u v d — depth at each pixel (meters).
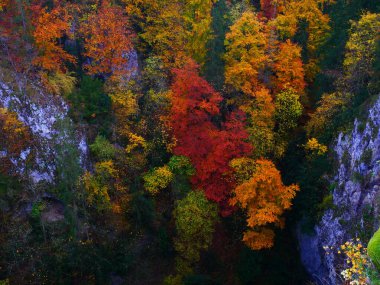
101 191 27.50
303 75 34.50
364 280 12.09
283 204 28.66
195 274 28.59
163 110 32.00
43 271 24.98
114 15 31.38
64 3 31.33
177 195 30.06
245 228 30.38
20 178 26.45
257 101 31.36
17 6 27.34
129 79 32.94
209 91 30.05
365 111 25.66
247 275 28.36
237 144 28.98
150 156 31.45
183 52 34.59
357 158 25.17
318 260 27.62
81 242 26.23
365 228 22.64
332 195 26.92
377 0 32.72
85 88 29.09
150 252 30.08
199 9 35.22
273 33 34.00
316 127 30.97
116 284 28.31
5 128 26.08
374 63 27.47
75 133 27.73
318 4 40.06
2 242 24.77
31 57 27.55
